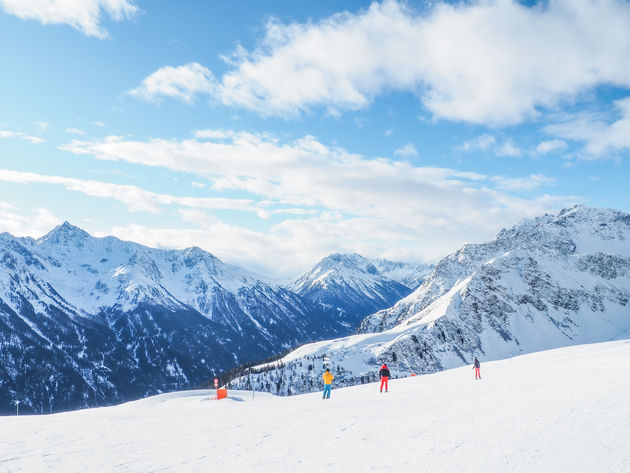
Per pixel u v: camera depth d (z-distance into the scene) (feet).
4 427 89.20
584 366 165.48
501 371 197.36
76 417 110.32
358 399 124.88
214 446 63.77
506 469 42.34
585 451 46.24
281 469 48.85
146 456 58.95
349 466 48.14
